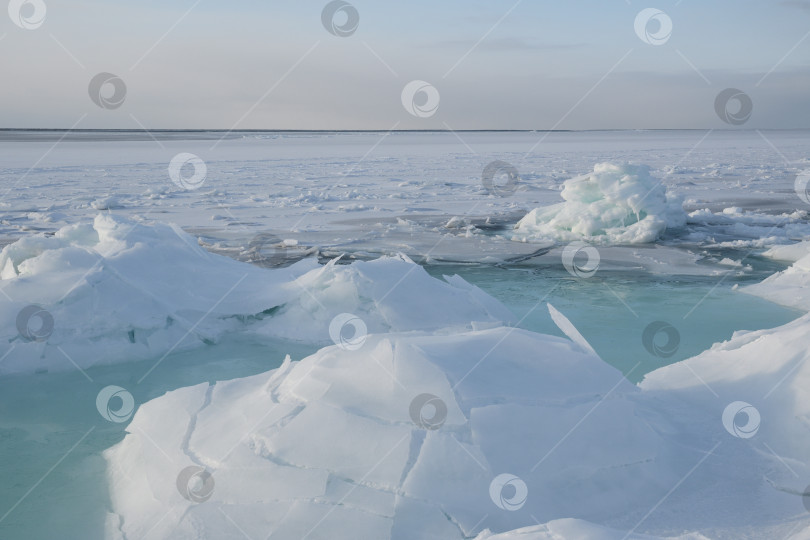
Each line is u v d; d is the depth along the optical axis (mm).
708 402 3594
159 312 5551
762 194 18000
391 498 2475
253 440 2791
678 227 12391
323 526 2393
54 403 4426
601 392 3145
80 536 2740
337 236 11508
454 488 2521
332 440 2713
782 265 8969
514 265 9039
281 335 5855
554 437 2771
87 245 6789
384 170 27359
